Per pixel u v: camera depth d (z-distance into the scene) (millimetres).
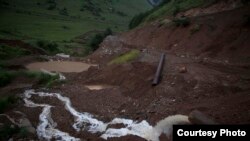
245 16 34844
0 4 119875
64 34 92250
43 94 26312
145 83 21672
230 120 13609
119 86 24125
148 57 33469
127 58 35312
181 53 36781
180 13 53000
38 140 17297
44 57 46688
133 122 16828
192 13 50281
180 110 16312
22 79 31906
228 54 31625
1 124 19250
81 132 17578
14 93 27172
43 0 151625
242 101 15219
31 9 129375
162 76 21719
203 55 33719
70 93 25375
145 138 14703
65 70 38344
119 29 125938
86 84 28094
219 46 33750
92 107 20875
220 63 28531
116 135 15992
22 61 43031
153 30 51031
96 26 121125
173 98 18500
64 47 69000
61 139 17156
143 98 20016
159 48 43156
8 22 96438
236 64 27766
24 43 54938
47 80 30641
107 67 29922
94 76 29500
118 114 18703
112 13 170250
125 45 50688
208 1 50375
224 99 16344
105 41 60031
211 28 37406
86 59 46375
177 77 20547
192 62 29188
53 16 124875
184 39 40000
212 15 40938
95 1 178375
